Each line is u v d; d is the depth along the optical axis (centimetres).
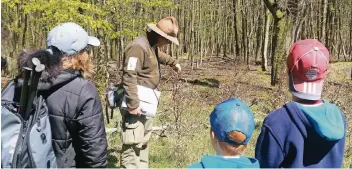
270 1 1659
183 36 3256
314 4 2880
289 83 264
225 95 1075
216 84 1554
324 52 256
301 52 256
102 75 901
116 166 545
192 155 605
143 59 453
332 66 2214
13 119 260
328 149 254
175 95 812
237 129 231
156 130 706
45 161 264
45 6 754
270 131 255
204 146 636
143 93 455
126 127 464
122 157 472
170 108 817
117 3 954
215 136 240
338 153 257
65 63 278
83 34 285
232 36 3444
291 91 261
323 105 259
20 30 1348
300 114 252
